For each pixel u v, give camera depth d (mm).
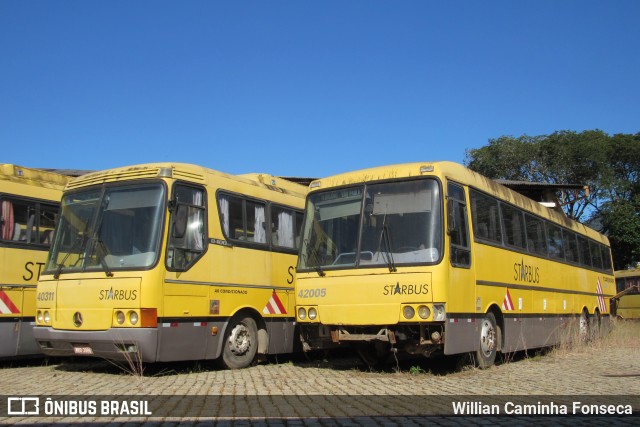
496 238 12633
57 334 10680
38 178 13039
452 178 10984
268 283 12977
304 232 11625
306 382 9891
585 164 44188
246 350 12250
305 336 11547
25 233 12453
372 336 10391
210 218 11625
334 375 10914
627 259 43094
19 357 12320
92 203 11219
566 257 17703
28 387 9312
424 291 9977
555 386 9578
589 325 19453
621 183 43938
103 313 10281
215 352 11383
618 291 34250
